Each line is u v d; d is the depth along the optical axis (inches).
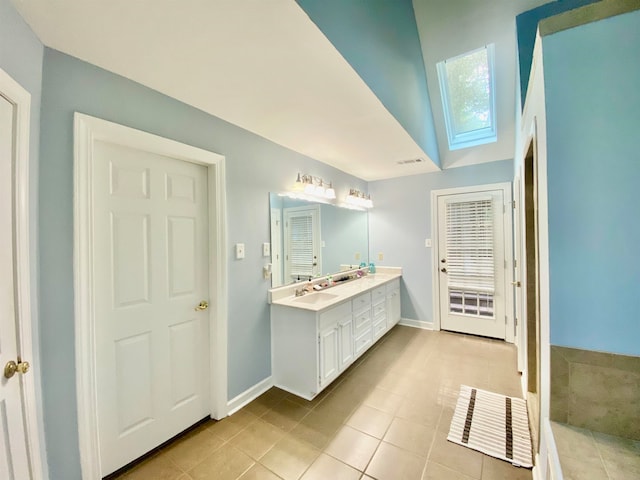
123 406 62.2
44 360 48.7
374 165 133.7
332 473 60.9
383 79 73.2
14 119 41.3
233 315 83.9
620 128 37.2
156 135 64.8
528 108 61.9
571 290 39.8
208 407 79.4
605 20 37.5
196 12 42.1
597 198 38.3
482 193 139.0
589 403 38.9
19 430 42.3
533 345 83.6
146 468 62.5
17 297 42.1
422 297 155.5
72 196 52.0
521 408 82.3
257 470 61.9
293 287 106.6
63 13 41.8
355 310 111.7
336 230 138.2
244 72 58.4
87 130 53.8
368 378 101.6
